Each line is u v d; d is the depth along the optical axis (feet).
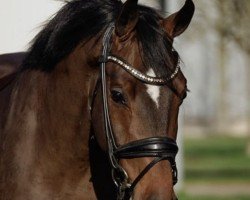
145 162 21.36
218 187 77.97
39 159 24.25
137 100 21.63
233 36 75.31
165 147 21.33
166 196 20.98
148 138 21.34
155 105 21.53
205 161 107.76
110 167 24.47
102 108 22.39
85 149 23.81
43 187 24.06
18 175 24.26
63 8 24.64
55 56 24.22
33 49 25.14
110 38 22.81
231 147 131.64
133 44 22.29
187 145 137.49
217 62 168.45
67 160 23.99
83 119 23.65
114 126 21.91
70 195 24.04
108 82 22.33
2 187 24.50
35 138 24.47
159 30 22.40
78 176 24.04
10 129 24.94
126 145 21.61
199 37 106.93
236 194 71.56
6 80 26.76
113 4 24.09
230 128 166.30
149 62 21.77
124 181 21.77
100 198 24.18
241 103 163.53
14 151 24.54
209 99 171.73
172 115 21.71
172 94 21.75
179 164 72.90
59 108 24.08
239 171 94.12
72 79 23.77
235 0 73.15
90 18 23.84
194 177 87.97
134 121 21.59
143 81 21.65
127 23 22.47
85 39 23.65
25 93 25.08
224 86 162.40
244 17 73.56
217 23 76.59
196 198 67.41
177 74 22.04
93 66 23.24
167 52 22.04
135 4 22.33
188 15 23.53
